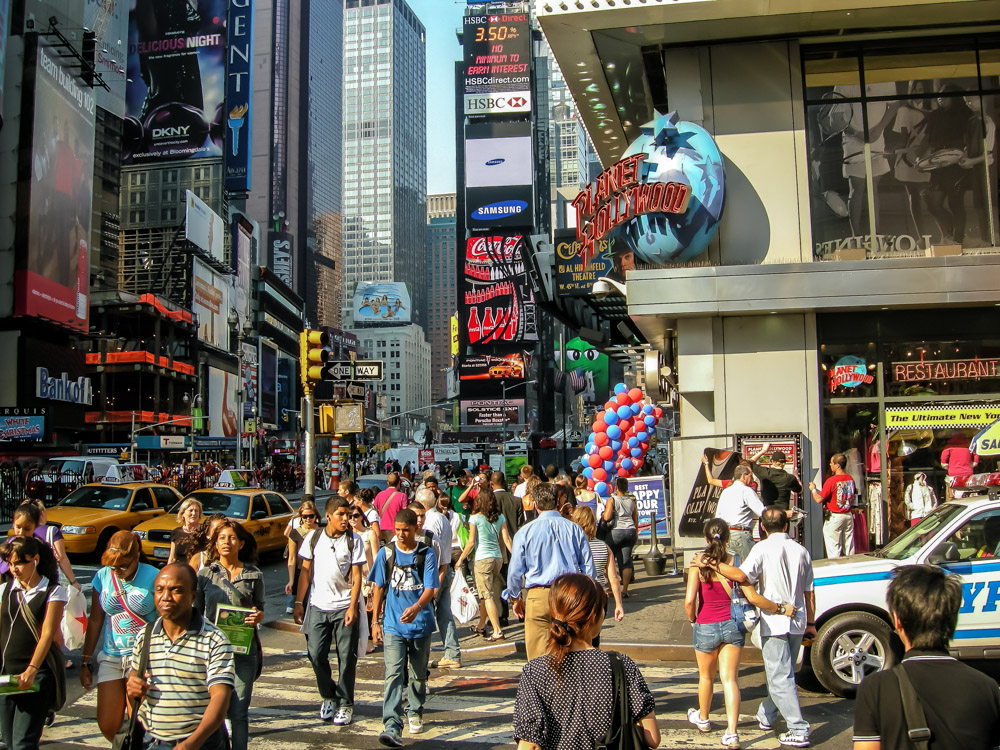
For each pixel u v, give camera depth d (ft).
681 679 28.66
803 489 43.45
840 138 46.19
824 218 45.68
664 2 42.42
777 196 45.57
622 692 10.82
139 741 13.61
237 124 409.28
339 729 23.35
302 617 24.75
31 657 17.48
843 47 46.52
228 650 13.60
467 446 193.88
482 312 313.94
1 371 174.40
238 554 20.39
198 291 303.89
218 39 337.72
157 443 221.87
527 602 21.81
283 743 21.95
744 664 30.96
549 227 475.72
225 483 98.89
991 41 45.88
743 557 32.53
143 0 338.95
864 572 26.04
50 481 101.96
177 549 20.97
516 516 39.22
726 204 45.73
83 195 197.47
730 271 43.24
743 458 43.45
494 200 313.53
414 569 22.45
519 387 317.22
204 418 293.84
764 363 44.42
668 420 92.68
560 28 44.88
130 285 303.27
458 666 31.19
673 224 44.62
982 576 25.30
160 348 260.83
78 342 214.69
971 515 26.21
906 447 43.45
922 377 43.60
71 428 194.08
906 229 45.34
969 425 43.06
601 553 27.14
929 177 45.73
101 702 17.79
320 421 45.44
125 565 17.93
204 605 19.06
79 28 207.82
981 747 9.64
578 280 78.18
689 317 44.96
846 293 42.32
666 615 38.17
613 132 62.54
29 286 172.65
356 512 33.12
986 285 41.37
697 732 22.45
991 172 45.47
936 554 25.79
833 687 25.70
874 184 45.75
